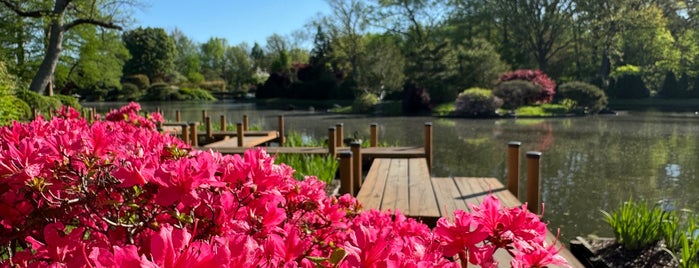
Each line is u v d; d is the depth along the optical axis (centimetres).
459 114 2055
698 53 2970
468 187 465
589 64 3197
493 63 2436
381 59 2892
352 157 503
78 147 128
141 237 109
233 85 6044
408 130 1498
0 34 1805
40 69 1393
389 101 2641
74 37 2097
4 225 112
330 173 574
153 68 5522
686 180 704
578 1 2803
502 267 231
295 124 1747
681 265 331
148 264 62
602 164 845
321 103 3241
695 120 1723
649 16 2758
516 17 2961
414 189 459
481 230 104
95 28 2116
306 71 3947
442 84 2388
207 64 6944
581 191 644
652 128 1448
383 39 3500
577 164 848
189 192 100
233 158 130
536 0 2973
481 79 2394
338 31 3488
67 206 109
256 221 114
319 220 166
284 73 4062
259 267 88
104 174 119
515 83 2202
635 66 3391
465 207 386
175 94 4544
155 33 5625
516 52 3147
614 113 2102
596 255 382
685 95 2881
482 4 3117
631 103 2727
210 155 133
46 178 111
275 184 122
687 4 3262
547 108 2172
